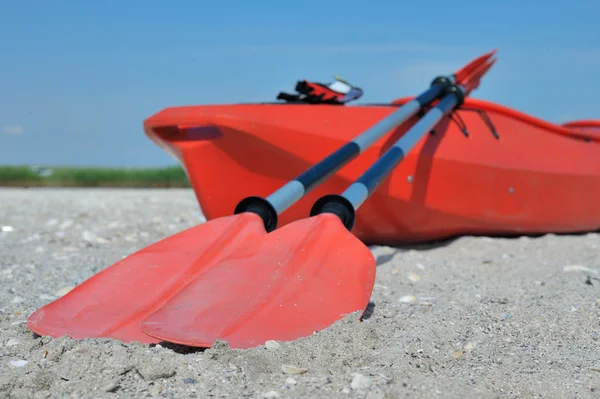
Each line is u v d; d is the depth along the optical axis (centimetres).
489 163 166
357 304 104
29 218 230
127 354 90
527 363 93
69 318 100
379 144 156
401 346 98
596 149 194
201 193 157
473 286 133
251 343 94
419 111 166
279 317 99
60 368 88
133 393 83
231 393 83
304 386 84
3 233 197
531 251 166
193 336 94
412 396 81
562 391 85
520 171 170
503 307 117
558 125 190
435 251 165
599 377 89
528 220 176
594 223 191
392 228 163
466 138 168
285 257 111
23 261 156
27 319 108
